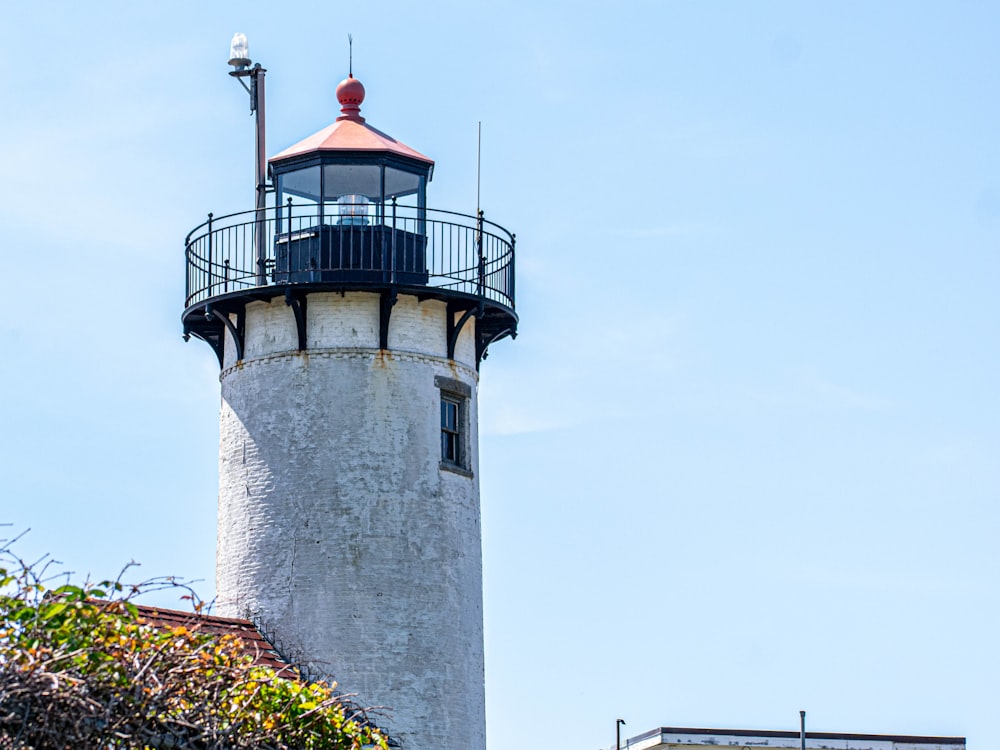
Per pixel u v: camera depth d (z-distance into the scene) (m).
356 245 57.88
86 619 29.58
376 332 58.03
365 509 56.84
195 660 30.52
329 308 58.06
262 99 61.66
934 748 75.25
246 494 57.97
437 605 57.09
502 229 60.22
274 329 58.44
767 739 74.44
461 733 56.94
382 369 57.84
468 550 58.78
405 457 57.56
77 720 27.55
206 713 30.11
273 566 56.84
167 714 29.61
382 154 58.44
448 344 59.22
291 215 57.78
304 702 34.66
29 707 27.23
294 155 58.56
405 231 58.41
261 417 58.16
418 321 58.66
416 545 57.12
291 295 57.41
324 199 58.19
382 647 55.94
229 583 57.72
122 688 28.77
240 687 32.97
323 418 57.44
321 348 57.84
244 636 55.44
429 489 57.81
